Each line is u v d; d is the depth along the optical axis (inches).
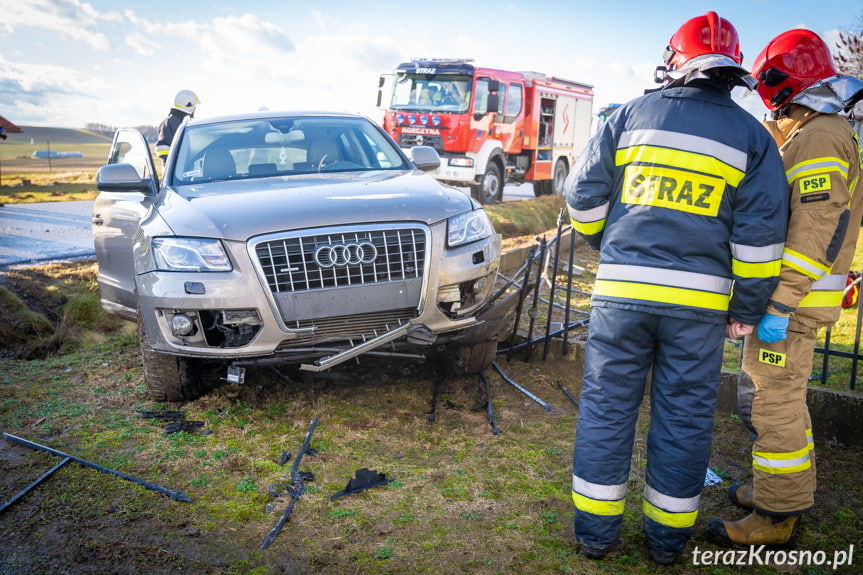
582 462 105.6
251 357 151.7
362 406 167.0
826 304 106.1
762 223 95.0
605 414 104.3
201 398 169.9
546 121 693.9
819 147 100.4
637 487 129.6
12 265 325.7
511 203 521.0
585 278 318.7
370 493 124.5
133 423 155.1
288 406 166.2
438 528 113.0
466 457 140.6
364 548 106.6
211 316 152.3
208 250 147.4
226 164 192.9
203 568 100.3
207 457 137.8
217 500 121.0
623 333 101.8
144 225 166.1
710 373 100.6
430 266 153.5
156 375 164.6
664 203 98.5
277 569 100.3
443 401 171.2
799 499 107.3
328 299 147.3
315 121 214.4
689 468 101.6
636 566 105.0
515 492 126.2
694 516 103.3
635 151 101.6
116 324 271.0
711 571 104.6
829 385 172.7
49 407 164.9
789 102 106.6
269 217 149.3
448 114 556.1
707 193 97.2
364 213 151.6
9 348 240.4
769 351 106.1
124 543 106.3
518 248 320.8
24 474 129.2
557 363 200.8
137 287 158.9
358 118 222.8
